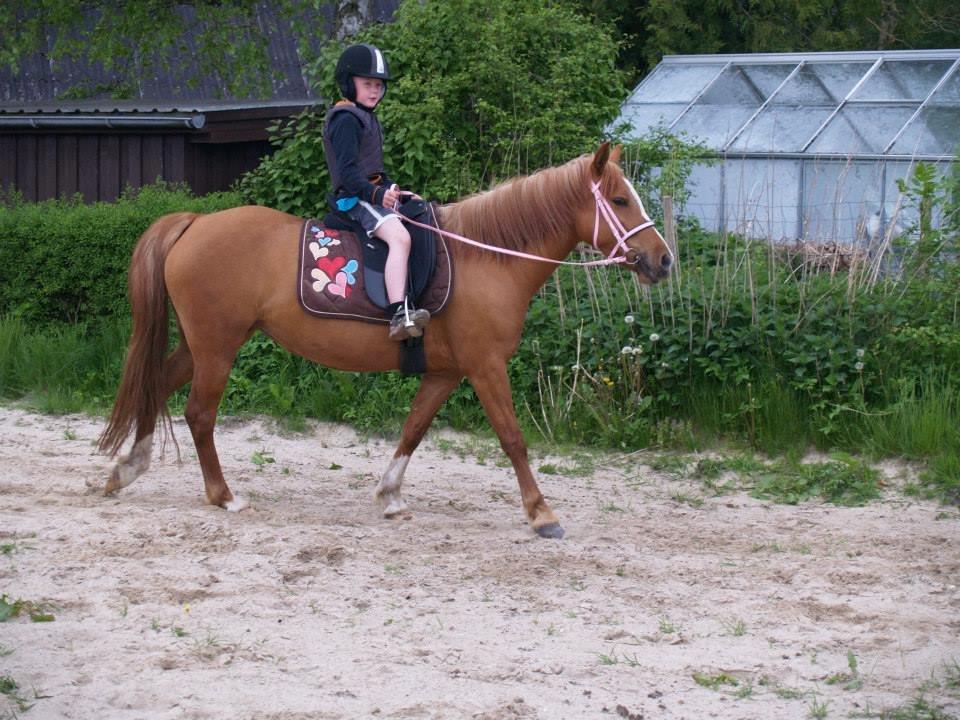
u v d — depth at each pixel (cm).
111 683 457
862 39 2756
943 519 752
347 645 505
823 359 930
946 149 1608
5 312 1176
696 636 531
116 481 726
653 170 1514
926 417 859
